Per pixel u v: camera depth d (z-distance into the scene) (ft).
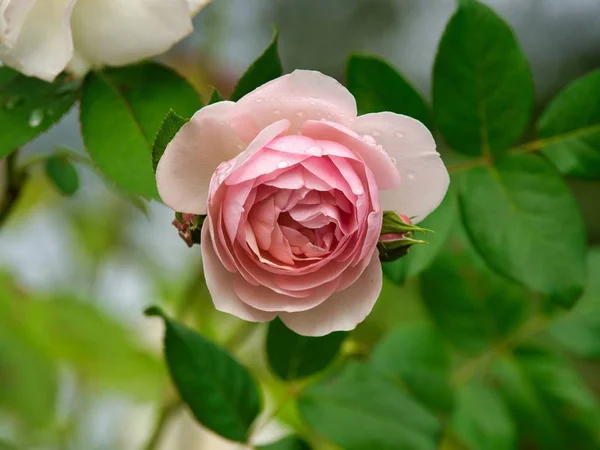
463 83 1.87
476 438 2.11
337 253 1.59
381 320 2.45
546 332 2.17
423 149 1.61
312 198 1.59
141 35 1.74
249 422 1.85
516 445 2.13
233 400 1.83
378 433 1.91
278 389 2.33
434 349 2.16
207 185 1.60
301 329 1.63
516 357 2.17
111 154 1.74
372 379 1.96
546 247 1.85
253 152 1.54
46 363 2.50
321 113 1.59
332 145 1.57
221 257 1.58
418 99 1.88
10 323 2.52
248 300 1.61
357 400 1.94
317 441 2.30
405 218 1.62
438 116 1.88
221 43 2.43
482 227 1.87
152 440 2.14
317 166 1.57
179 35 1.75
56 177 2.03
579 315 2.17
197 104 1.77
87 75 1.78
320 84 1.58
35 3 1.70
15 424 2.44
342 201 1.59
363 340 2.38
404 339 2.16
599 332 2.15
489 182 1.88
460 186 1.88
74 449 2.46
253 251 1.59
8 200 2.01
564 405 2.14
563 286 1.84
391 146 1.61
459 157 1.90
